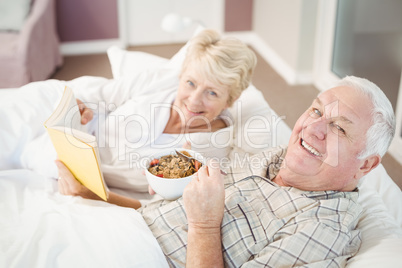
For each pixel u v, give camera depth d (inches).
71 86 70.4
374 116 46.9
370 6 121.1
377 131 46.9
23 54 128.5
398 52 111.1
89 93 68.6
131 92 70.0
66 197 57.6
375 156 48.3
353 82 49.0
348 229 47.0
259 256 46.0
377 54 120.6
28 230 49.4
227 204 49.9
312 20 140.6
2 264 44.8
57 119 53.2
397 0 110.4
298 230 46.0
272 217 48.0
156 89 70.1
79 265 44.9
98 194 53.6
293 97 139.3
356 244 48.3
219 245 46.4
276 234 47.0
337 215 47.1
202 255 45.4
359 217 51.4
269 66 163.5
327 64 144.3
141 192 66.2
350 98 47.9
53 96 68.1
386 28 115.0
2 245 47.8
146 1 175.9
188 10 180.2
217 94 62.7
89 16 170.6
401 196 62.1
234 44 61.6
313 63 147.3
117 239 46.9
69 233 48.2
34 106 65.8
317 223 45.6
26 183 61.2
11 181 59.9
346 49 135.2
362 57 128.1
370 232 49.9
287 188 51.4
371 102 47.3
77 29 171.8
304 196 49.3
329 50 141.3
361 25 126.3
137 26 179.9
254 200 50.3
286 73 152.8
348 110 47.4
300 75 148.6
